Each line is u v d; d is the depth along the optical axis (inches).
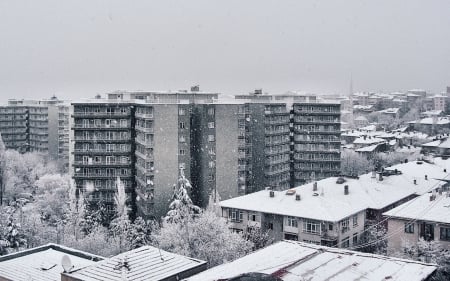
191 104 5211.6
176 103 4975.4
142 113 5044.3
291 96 7283.5
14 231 3403.1
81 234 4121.6
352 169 7253.9
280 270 1496.1
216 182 5260.8
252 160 6156.5
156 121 4891.7
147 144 4869.6
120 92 6122.1
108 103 5310.0
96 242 3752.5
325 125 6727.4
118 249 3713.1
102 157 5324.8
